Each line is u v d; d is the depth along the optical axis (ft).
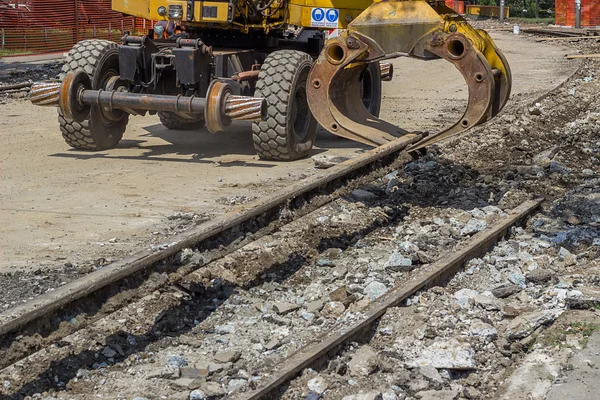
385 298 21.72
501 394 17.21
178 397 17.42
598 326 20.12
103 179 34.45
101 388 17.93
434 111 55.52
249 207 24.09
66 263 24.32
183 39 37.01
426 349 19.57
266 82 37.19
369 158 31.60
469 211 31.04
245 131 46.78
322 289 23.48
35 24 98.58
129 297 19.08
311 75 34.19
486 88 31.58
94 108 38.99
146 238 26.76
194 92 37.14
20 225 28.04
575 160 40.81
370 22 32.78
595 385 17.35
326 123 34.63
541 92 63.57
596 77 78.28
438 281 23.65
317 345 18.83
